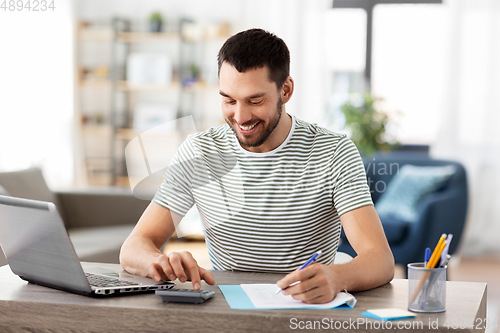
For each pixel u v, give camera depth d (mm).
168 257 1169
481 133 4449
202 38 4871
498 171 4430
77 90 5133
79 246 2699
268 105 1298
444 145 4512
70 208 3295
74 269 1044
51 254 1069
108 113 5309
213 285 1178
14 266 1194
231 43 1287
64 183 4973
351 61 4750
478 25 4422
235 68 1263
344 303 1025
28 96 4727
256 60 1258
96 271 1291
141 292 1116
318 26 4691
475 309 994
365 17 4699
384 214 3576
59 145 4945
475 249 4461
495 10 4383
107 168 5250
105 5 5184
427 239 3219
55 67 4926
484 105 4434
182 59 4977
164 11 5105
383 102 4578
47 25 4852
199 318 969
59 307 1027
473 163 4465
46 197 3133
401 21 4648
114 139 5066
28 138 4719
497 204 4441
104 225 3273
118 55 5246
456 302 1046
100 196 3291
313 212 1416
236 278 1268
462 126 4480
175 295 1025
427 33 4605
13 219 1081
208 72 5082
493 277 3727
